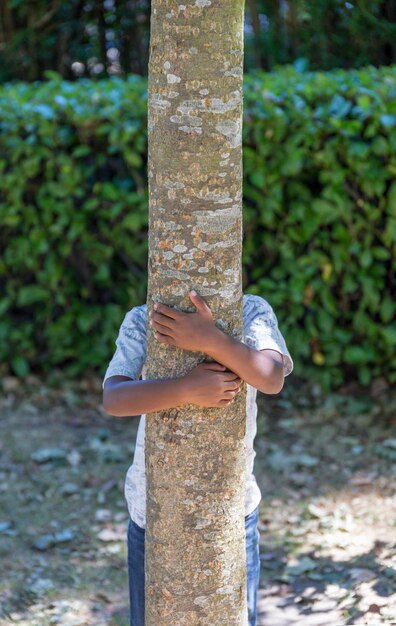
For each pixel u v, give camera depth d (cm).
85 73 1023
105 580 493
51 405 732
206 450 285
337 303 702
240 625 305
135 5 974
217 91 267
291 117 661
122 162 716
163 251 279
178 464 285
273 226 686
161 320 277
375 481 589
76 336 751
